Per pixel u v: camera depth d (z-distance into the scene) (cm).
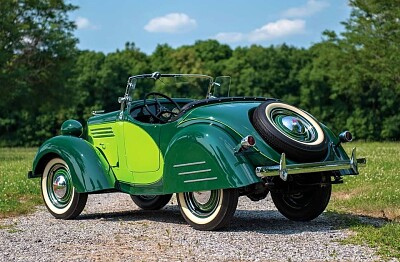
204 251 636
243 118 739
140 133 829
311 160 731
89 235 738
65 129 946
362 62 4091
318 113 6003
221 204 728
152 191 820
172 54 7294
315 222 824
